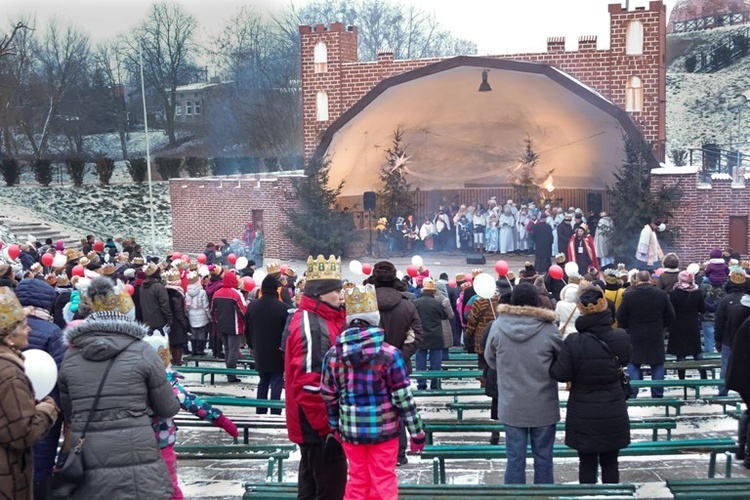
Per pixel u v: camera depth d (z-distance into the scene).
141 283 14.85
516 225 33.91
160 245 42.38
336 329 6.04
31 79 61.00
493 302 11.51
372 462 5.87
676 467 9.27
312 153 33.94
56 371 5.17
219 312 14.52
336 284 6.05
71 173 46.28
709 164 45.62
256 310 11.64
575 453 8.19
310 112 33.81
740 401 10.54
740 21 74.75
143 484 5.27
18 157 55.56
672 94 66.44
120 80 66.44
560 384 14.24
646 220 29.06
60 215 43.72
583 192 34.91
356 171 36.06
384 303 8.32
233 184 34.66
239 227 34.75
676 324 13.30
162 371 5.52
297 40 70.25
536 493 6.52
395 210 35.50
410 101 33.56
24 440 4.82
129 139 67.44
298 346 5.90
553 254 32.69
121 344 5.43
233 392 14.20
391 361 5.79
